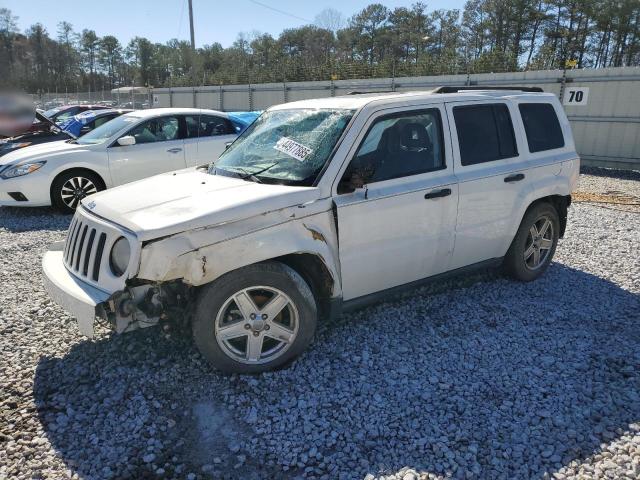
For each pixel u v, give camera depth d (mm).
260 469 2682
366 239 3787
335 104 4172
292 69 33344
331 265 3617
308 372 3543
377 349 3857
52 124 12500
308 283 3756
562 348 3893
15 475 2627
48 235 7176
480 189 4426
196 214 3186
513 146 4809
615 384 3398
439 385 3389
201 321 3264
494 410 3133
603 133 13977
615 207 9016
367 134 3842
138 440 2887
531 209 5008
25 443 2852
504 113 4777
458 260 4512
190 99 33844
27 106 12266
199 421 3049
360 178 3641
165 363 3635
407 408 3146
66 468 2676
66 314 4473
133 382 3418
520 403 3195
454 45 55500
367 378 3475
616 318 4414
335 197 3641
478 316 4430
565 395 3277
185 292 3328
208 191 3598
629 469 2639
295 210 3438
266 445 2852
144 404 3182
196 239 3125
